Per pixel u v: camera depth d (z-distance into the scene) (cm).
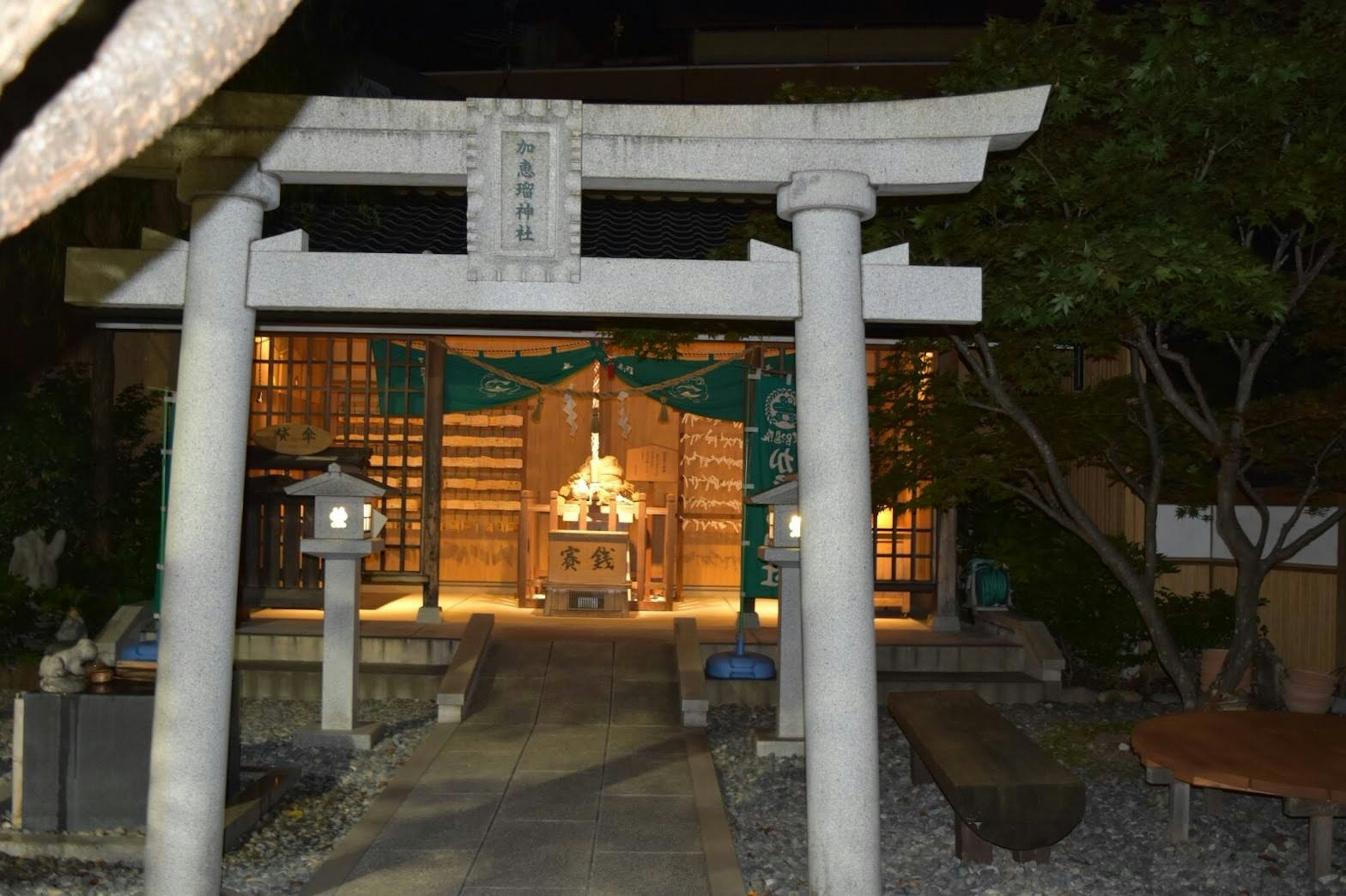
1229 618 1107
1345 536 1010
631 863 625
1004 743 656
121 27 147
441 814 702
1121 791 769
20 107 155
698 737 891
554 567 1279
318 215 1238
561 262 543
